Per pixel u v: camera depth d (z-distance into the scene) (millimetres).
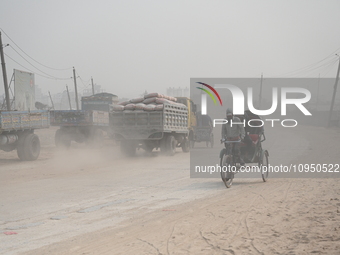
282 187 11586
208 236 6355
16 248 6082
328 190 10742
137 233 6746
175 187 12164
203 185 12492
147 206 9273
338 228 6477
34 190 11711
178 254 5469
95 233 6887
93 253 5652
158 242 6098
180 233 6609
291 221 7145
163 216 8125
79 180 13734
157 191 11438
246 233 6453
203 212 8336
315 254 5215
